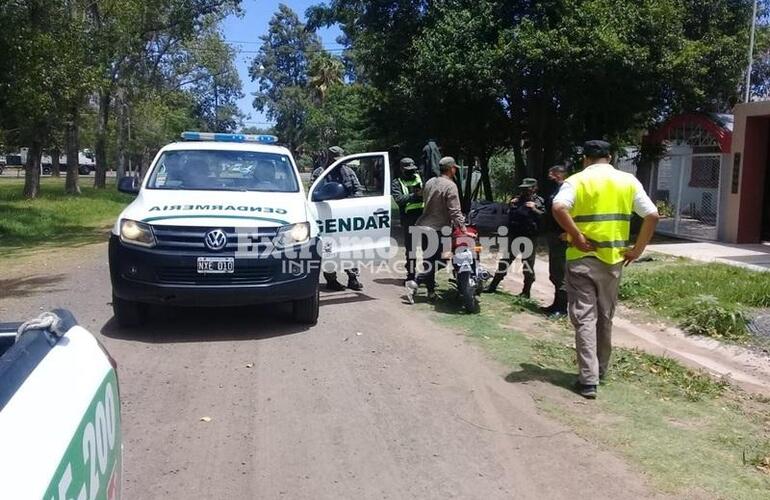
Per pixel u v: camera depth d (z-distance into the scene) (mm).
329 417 4770
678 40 14844
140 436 4383
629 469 4105
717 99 18344
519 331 7281
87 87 19141
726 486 3908
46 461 1524
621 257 5379
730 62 16609
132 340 6473
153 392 5141
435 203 8258
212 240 6230
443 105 17578
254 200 6871
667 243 15680
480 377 5676
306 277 6625
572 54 14305
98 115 35906
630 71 14484
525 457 4238
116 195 33219
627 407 5148
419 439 4457
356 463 4102
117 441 2316
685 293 9438
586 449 4367
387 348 6414
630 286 9773
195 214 6383
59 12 18422
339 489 3793
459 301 8664
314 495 3721
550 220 8148
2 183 42500
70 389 1842
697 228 17000
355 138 39750
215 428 4535
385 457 4191
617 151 20031
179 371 5621
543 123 17719
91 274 10602
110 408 2197
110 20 25453
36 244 15523
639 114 17438
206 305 6355
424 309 8180
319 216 8070
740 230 15484
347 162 8547
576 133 17234
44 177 60781
